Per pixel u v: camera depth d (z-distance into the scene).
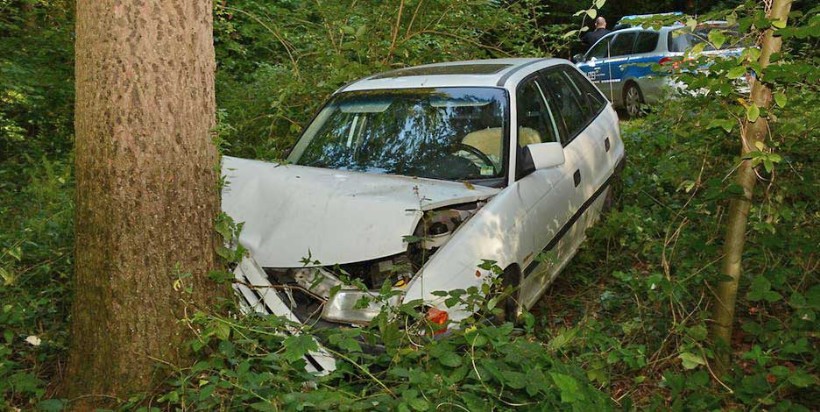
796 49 3.71
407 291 3.65
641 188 6.13
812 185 4.10
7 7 8.66
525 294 4.36
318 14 8.47
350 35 7.46
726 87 3.26
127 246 3.30
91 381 3.38
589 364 3.50
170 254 3.35
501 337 3.16
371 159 4.81
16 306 4.05
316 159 4.98
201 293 3.44
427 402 2.85
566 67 6.11
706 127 3.70
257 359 3.40
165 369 3.35
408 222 3.77
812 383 3.13
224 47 9.64
